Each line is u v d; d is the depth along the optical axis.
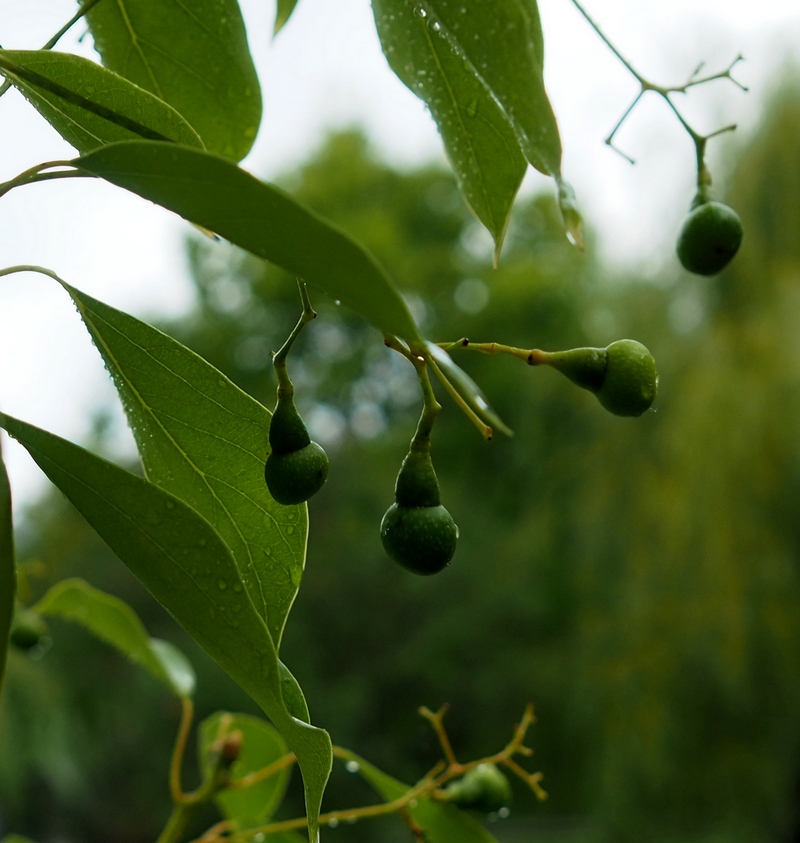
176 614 0.89
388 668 16.17
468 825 1.78
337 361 21.16
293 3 1.55
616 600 8.97
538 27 1.09
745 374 8.62
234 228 0.74
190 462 1.06
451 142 1.22
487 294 20.53
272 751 1.94
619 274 10.59
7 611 0.89
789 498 8.35
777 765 8.23
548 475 10.72
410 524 1.01
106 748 14.58
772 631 8.20
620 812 8.59
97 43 1.40
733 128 1.34
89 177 0.85
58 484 0.87
